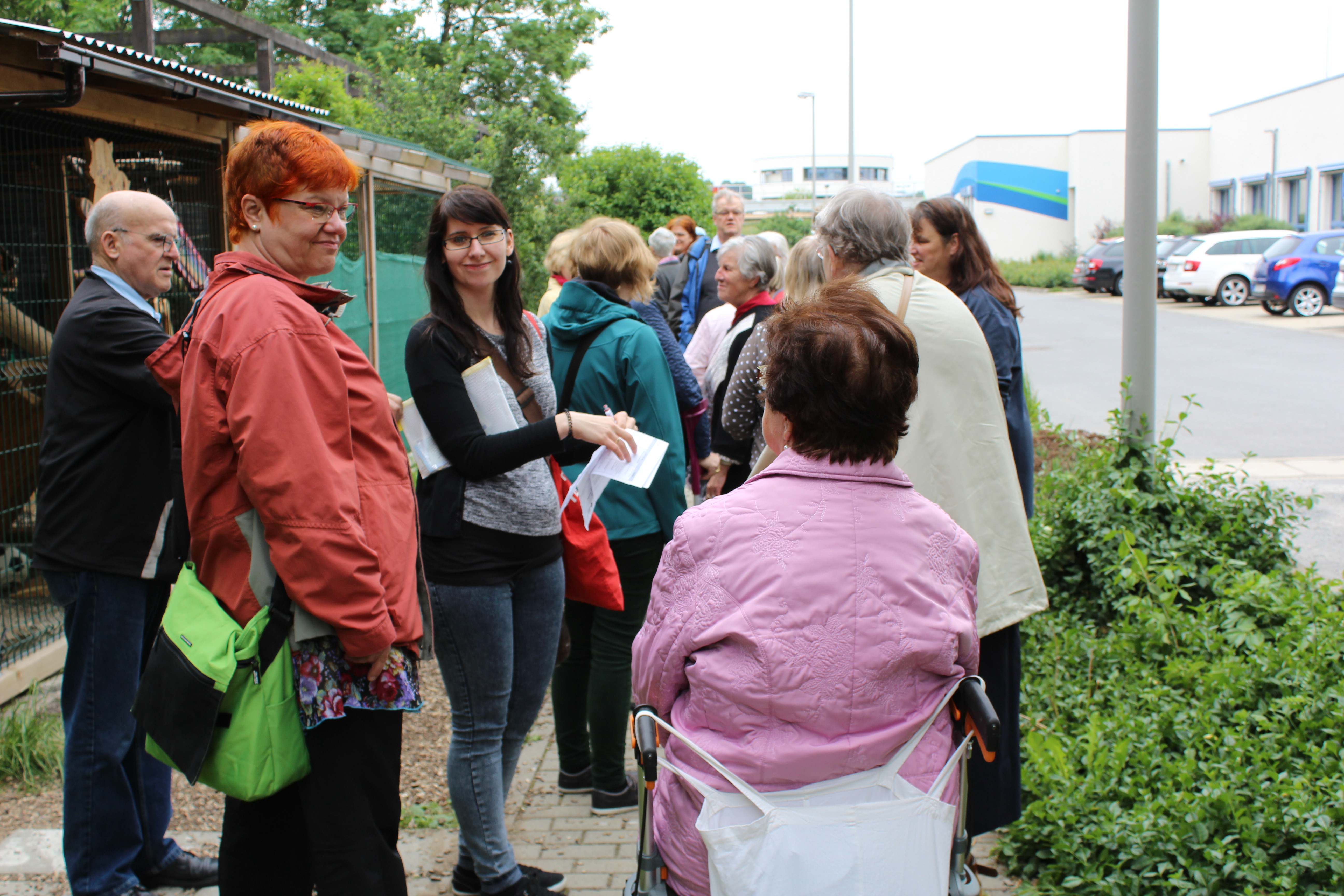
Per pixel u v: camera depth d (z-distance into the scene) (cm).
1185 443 1019
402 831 352
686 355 643
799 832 165
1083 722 392
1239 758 332
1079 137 4756
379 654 216
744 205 836
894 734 171
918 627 169
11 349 551
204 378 213
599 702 360
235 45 2362
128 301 300
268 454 204
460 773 292
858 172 9300
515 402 294
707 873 173
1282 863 285
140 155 646
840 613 167
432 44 2505
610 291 360
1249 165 4194
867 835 166
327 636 217
